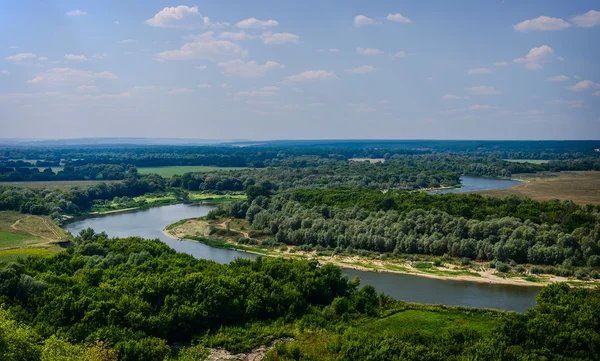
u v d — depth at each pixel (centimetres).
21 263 11694
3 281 9350
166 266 11725
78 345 7525
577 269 14275
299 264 12088
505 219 16875
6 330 6762
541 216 17388
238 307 10081
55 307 9056
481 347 7912
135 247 13450
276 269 11856
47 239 17550
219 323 9969
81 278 10619
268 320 10156
